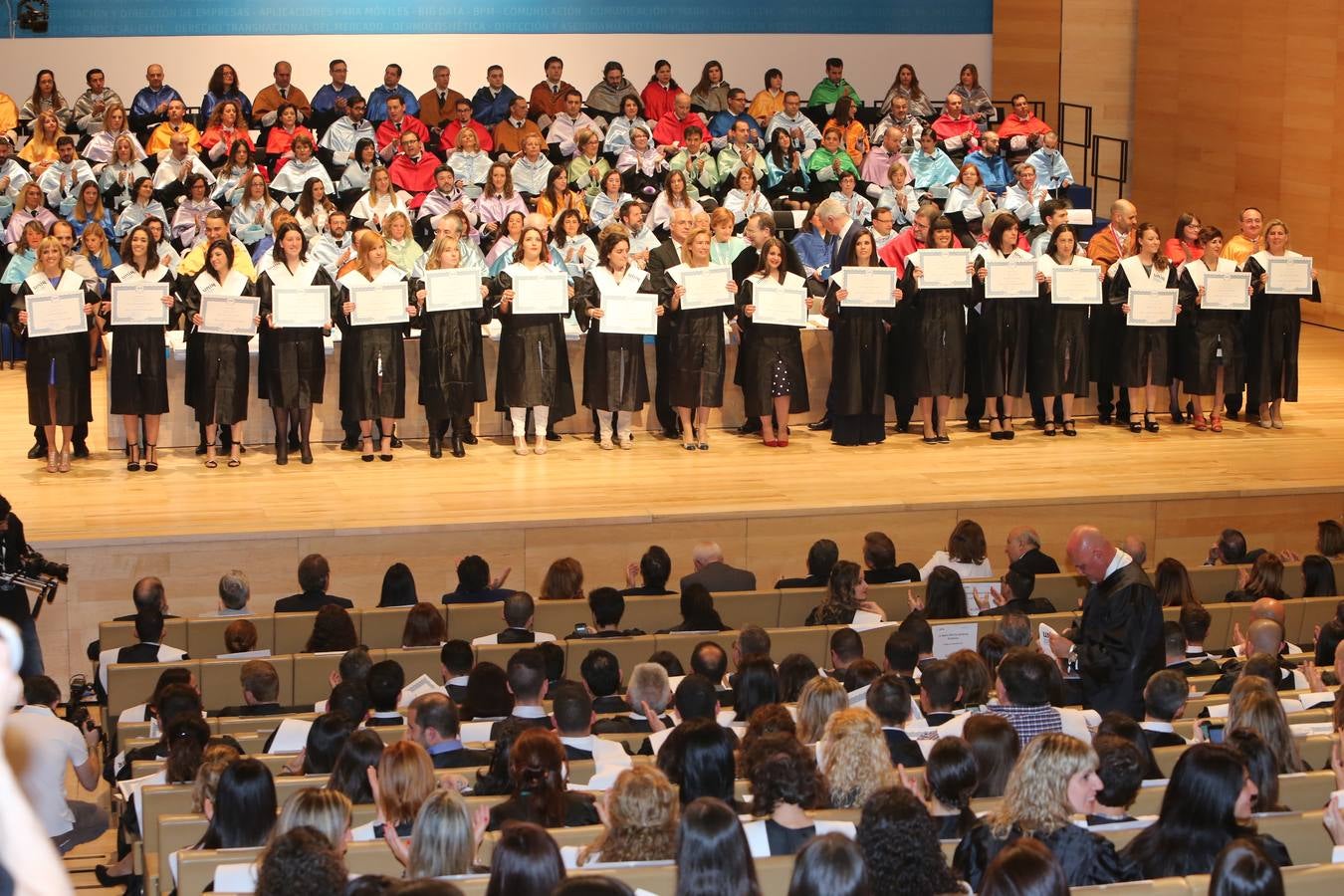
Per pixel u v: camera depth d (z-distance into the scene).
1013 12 23.08
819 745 5.79
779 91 20.73
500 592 9.89
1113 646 7.73
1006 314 13.59
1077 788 5.00
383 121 19.03
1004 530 12.11
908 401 14.02
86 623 10.89
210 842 5.34
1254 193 20.31
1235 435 14.15
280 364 12.59
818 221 14.51
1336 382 16.22
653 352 14.15
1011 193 17.62
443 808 4.71
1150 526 12.32
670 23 22.25
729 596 9.69
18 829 1.12
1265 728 6.12
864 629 9.05
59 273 12.30
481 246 16.17
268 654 8.59
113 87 20.70
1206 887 4.39
